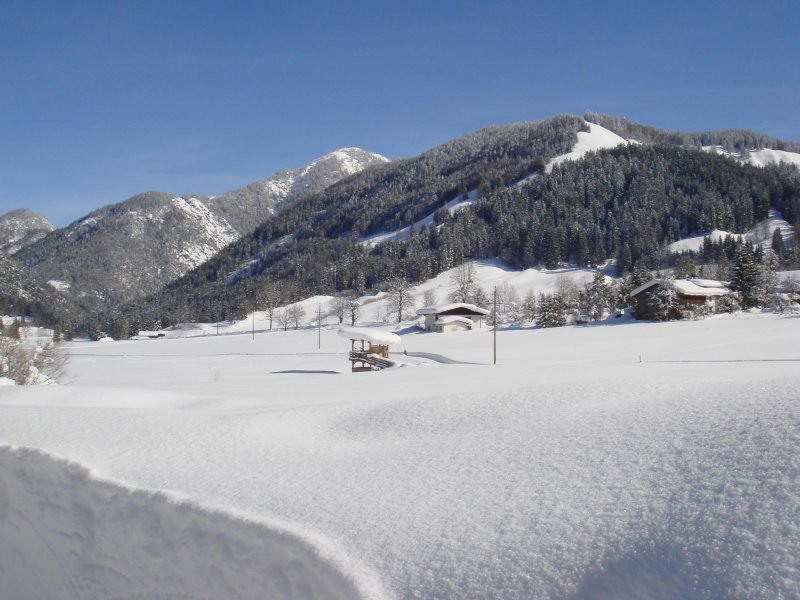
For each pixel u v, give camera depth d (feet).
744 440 19.99
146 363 208.13
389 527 19.31
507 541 17.40
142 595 21.39
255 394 76.79
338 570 16.93
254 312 465.88
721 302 246.47
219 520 19.88
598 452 22.48
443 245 515.91
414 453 27.09
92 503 23.71
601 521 17.38
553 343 187.01
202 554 19.88
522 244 488.02
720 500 16.65
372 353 163.53
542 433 26.35
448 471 23.67
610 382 36.50
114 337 462.60
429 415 34.91
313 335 315.58
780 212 527.81
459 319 280.51
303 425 37.17
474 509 19.71
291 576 17.81
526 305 302.66
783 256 402.72
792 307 227.20
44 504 25.26
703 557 14.67
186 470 27.84
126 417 40.52
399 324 329.31
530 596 15.24
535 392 36.35
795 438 18.88
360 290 482.28
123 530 22.33
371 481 23.80
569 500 19.08
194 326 460.14
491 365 128.36
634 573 15.03
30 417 40.86
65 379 140.87
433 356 165.27
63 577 24.00
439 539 18.15
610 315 273.54
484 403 35.45
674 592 14.14
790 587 12.86
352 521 20.08
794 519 14.76
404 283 361.92
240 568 18.93
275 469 27.14
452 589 16.02
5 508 26.50
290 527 18.83
